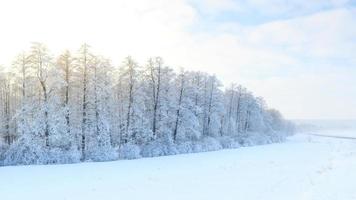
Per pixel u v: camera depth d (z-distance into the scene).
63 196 14.99
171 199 13.96
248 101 73.38
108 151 35.28
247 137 66.31
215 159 33.31
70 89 36.47
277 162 28.78
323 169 21.67
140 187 17.00
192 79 55.16
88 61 36.75
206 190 15.72
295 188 15.29
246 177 19.66
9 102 43.78
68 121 34.81
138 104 42.16
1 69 45.19
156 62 45.66
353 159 27.95
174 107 46.66
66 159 32.25
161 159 35.00
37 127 31.97
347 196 12.48
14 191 16.23
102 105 37.09
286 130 119.69
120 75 42.22
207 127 56.88
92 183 18.55
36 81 33.88
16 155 31.23
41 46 33.69
